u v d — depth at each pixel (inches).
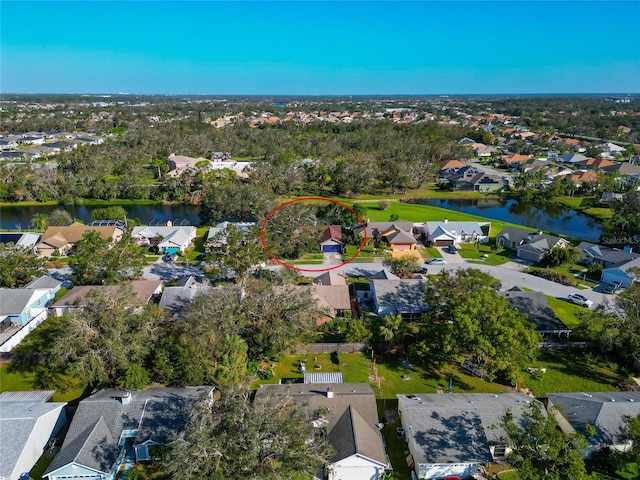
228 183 4222.4
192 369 1503.4
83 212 4133.9
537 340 1670.8
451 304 1818.4
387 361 1814.7
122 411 1339.8
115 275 2217.0
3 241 2886.3
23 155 5634.8
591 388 1663.4
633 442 1273.4
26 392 1508.4
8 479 1165.1
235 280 2332.7
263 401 1180.5
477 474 1280.8
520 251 2972.4
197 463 1008.9
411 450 1315.2
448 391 1628.9
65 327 1529.3
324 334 1993.1
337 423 1342.3
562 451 1120.2
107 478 1216.8
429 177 5093.5
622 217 3267.7
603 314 1839.3
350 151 6151.6
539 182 4805.6
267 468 1025.5
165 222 3440.0
